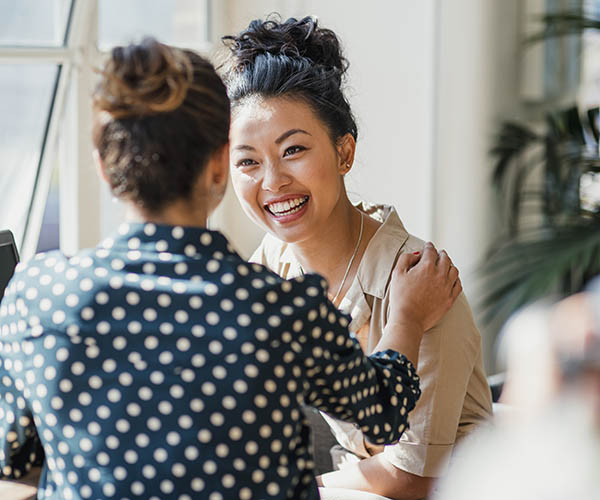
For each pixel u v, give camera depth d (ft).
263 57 4.67
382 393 3.51
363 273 4.80
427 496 4.56
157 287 3.05
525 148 12.35
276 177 4.63
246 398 2.97
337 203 4.84
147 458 2.99
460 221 12.34
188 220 3.19
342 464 5.17
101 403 3.03
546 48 13.21
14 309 3.22
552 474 1.37
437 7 11.92
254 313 3.01
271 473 3.06
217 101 3.16
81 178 10.25
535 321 1.39
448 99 12.12
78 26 9.84
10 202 10.48
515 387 1.42
